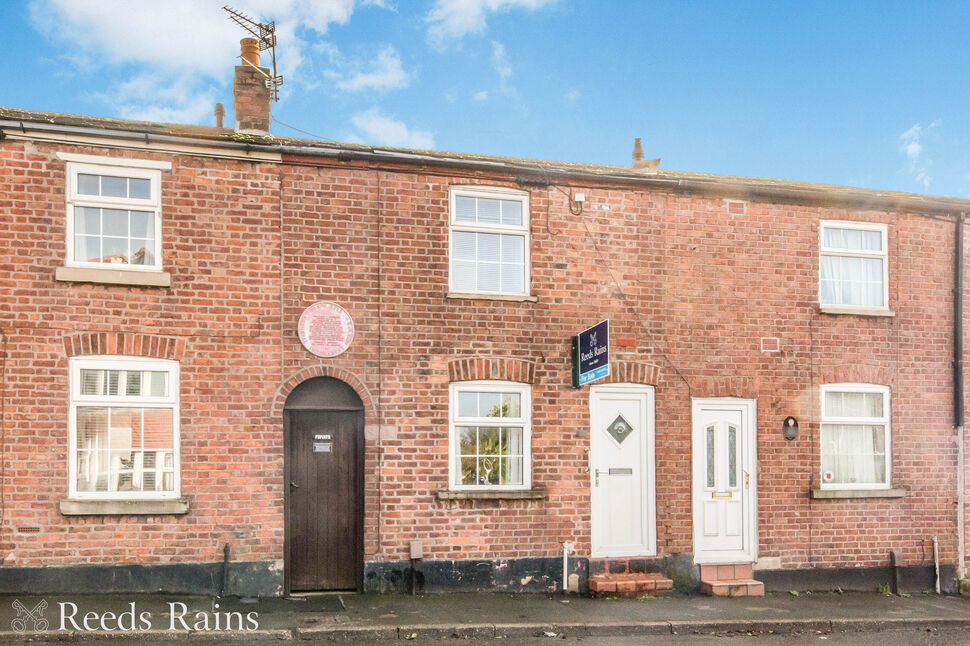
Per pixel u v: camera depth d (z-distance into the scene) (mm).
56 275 9602
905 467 12531
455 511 10789
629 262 11742
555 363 11336
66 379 9633
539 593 10930
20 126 9586
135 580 9672
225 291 10234
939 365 12836
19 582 9344
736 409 12039
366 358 10648
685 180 11844
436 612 9570
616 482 11477
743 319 12094
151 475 9898
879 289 12797
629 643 8906
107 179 10016
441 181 11094
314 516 10469
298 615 9188
